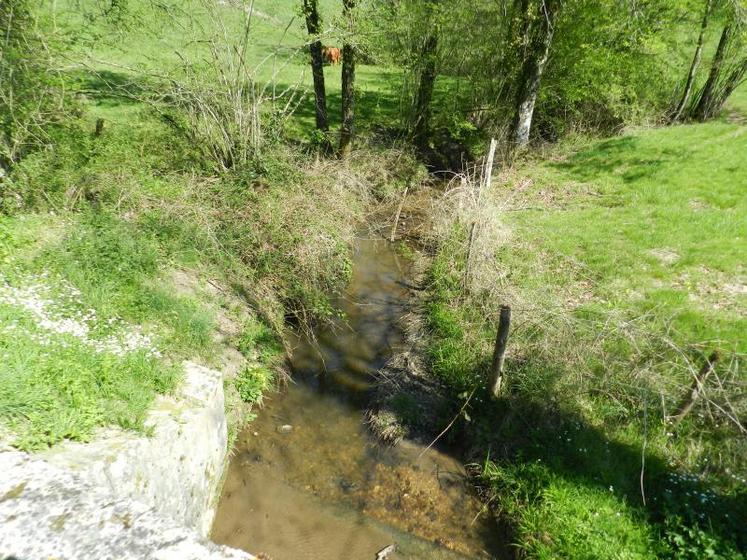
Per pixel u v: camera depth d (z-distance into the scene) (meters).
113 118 13.80
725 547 5.31
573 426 6.85
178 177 10.88
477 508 6.43
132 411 4.95
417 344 8.83
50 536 2.41
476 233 10.24
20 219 8.05
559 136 17.95
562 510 5.93
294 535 5.96
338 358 8.79
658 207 12.35
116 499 2.69
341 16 12.38
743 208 11.82
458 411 7.49
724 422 6.46
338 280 10.51
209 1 10.53
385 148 15.59
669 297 8.92
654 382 6.88
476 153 17.08
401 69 15.62
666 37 16.36
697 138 15.90
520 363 7.74
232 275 9.23
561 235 11.39
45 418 4.31
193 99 11.09
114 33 11.13
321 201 11.56
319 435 7.32
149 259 8.17
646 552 5.43
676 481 6.00
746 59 17.53
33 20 9.19
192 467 5.40
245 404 7.52
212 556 2.38
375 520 6.21
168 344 6.72
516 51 15.96
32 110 9.00
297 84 13.23
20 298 5.90
